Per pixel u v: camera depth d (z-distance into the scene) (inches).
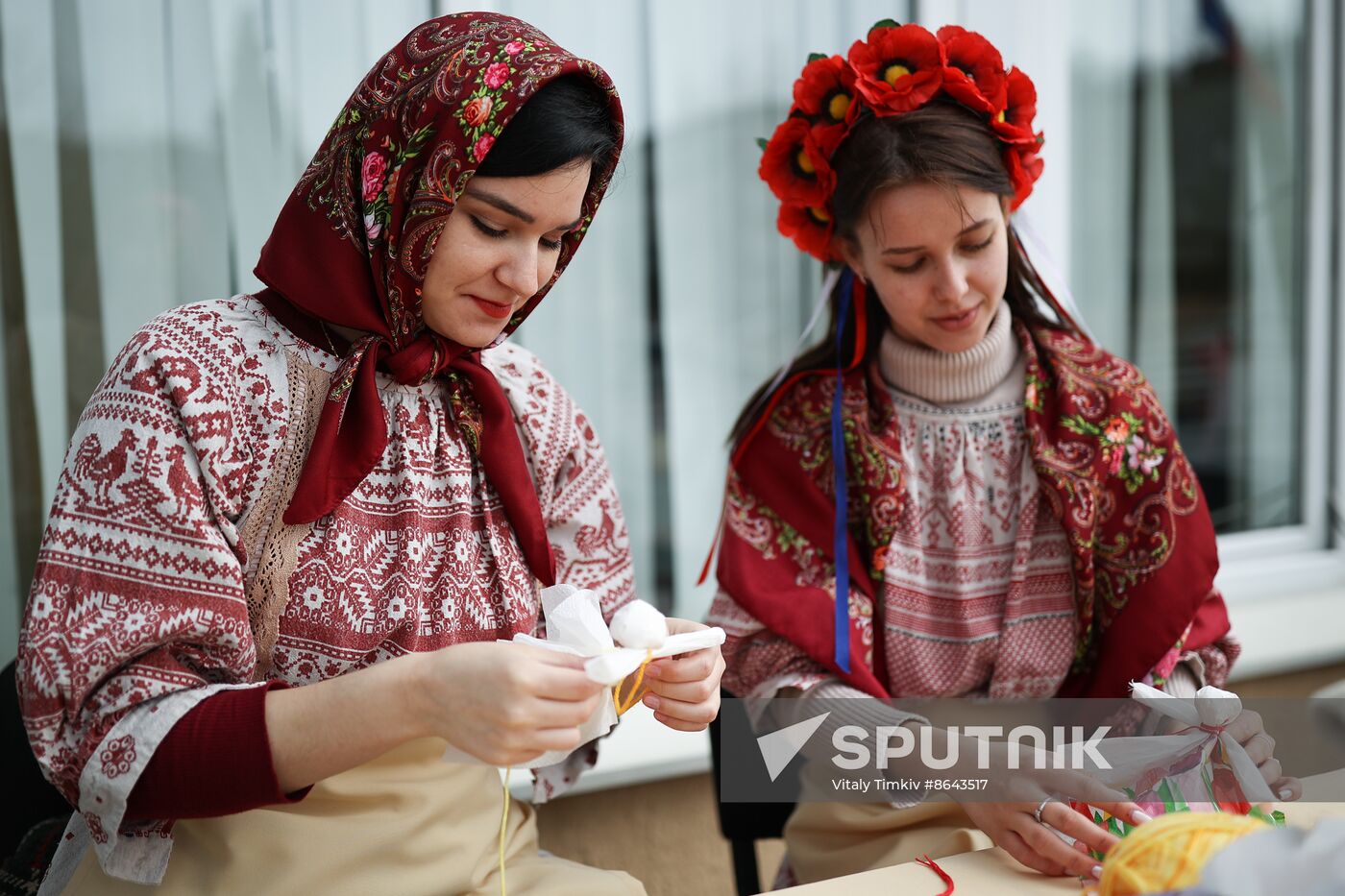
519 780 65.3
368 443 40.6
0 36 61.9
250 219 67.2
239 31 65.5
